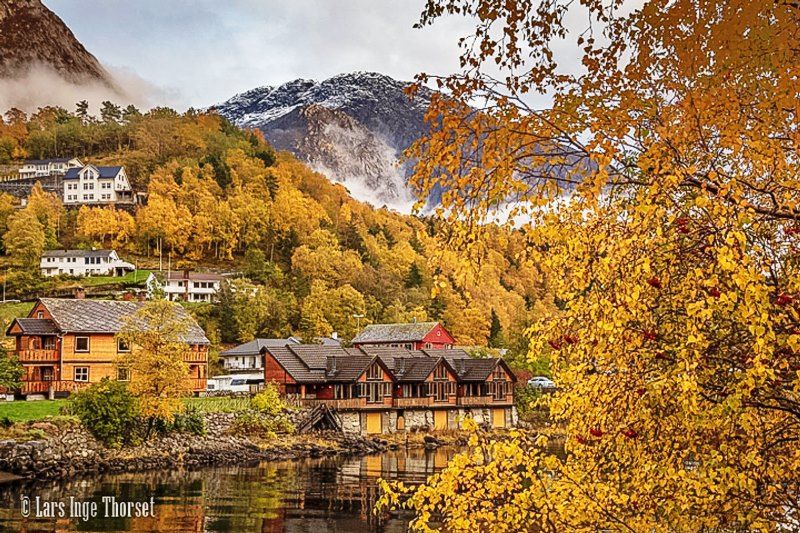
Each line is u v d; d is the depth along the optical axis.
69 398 58.72
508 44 6.65
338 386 74.19
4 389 62.88
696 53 6.30
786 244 7.20
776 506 7.77
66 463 44.81
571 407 8.07
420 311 138.62
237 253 197.62
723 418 7.38
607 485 8.13
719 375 7.45
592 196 6.45
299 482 42.81
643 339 7.28
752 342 7.05
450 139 6.45
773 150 6.43
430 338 102.81
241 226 197.50
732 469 7.33
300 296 149.25
